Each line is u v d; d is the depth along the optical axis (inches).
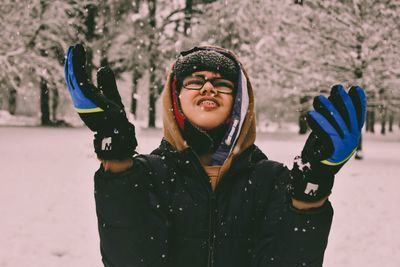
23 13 743.1
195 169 48.4
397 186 365.7
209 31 956.6
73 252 190.9
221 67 49.6
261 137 1031.0
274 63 645.3
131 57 1064.8
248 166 51.1
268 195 49.3
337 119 34.5
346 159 36.1
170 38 1076.5
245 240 48.7
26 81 941.2
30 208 258.1
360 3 602.5
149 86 1152.8
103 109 37.2
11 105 1739.7
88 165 440.5
